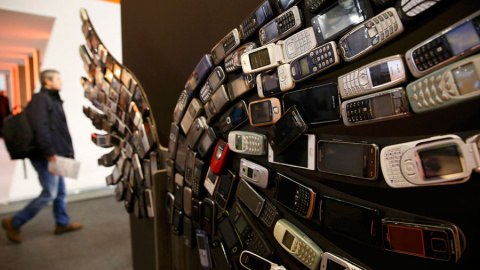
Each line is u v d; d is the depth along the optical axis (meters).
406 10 0.37
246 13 0.68
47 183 2.35
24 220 2.40
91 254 2.26
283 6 0.54
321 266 0.50
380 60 0.40
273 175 0.61
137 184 1.41
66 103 3.28
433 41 0.35
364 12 0.42
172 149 0.99
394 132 0.41
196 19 0.87
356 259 0.46
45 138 2.13
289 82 0.54
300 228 0.55
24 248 2.35
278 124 0.56
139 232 1.58
